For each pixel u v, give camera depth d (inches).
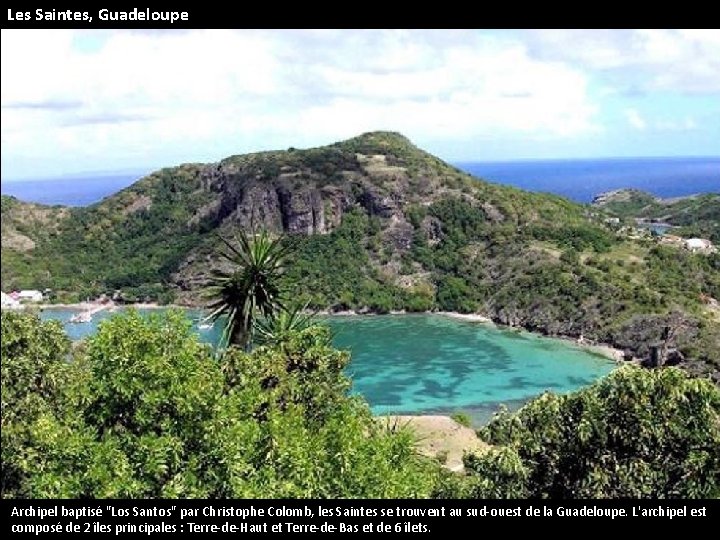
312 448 781.3
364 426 967.0
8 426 796.6
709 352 5413.4
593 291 6633.9
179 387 695.7
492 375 5123.0
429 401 4530.0
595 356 5689.0
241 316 1227.2
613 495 613.3
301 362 990.4
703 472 600.7
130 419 702.5
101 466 642.8
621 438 629.6
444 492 729.6
